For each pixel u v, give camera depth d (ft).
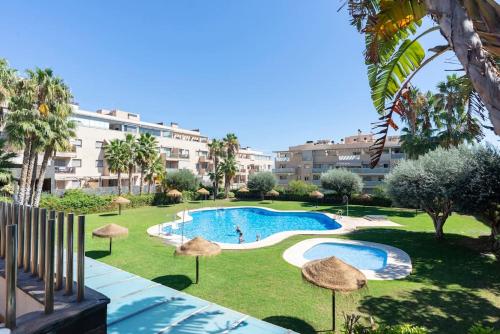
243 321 20.58
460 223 81.56
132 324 19.45
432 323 27.63
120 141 123.75
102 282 25.76
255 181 147.33
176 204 131.75
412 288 36.17
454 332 26.09
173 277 39.45
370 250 57.57
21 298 11.27
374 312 29.81
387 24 12.96
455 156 54.13
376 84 16.58
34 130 66.85
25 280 11.71
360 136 197.47
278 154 216.95
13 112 66.64
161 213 101.45
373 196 121.60
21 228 13.08
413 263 46.70
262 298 32.99
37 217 12.25
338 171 129.08
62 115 73.77
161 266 43.83
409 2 11.97
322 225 95.76
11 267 8.65
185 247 37.52
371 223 83.10
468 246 55.52
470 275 40.86
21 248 13.04
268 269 43.14
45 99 70.18
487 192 47.26
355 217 94.07
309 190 146.00
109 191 125.90
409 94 14.92
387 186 66.54
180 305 22.29
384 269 43.93
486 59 8.37
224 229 91.45
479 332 13.91
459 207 51.98
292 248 56.13
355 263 51.67
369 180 163.22
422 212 102.83
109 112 171.94
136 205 115.44
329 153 188.85
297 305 31.27
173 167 175.52
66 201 89.30
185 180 136.15
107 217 89.15
